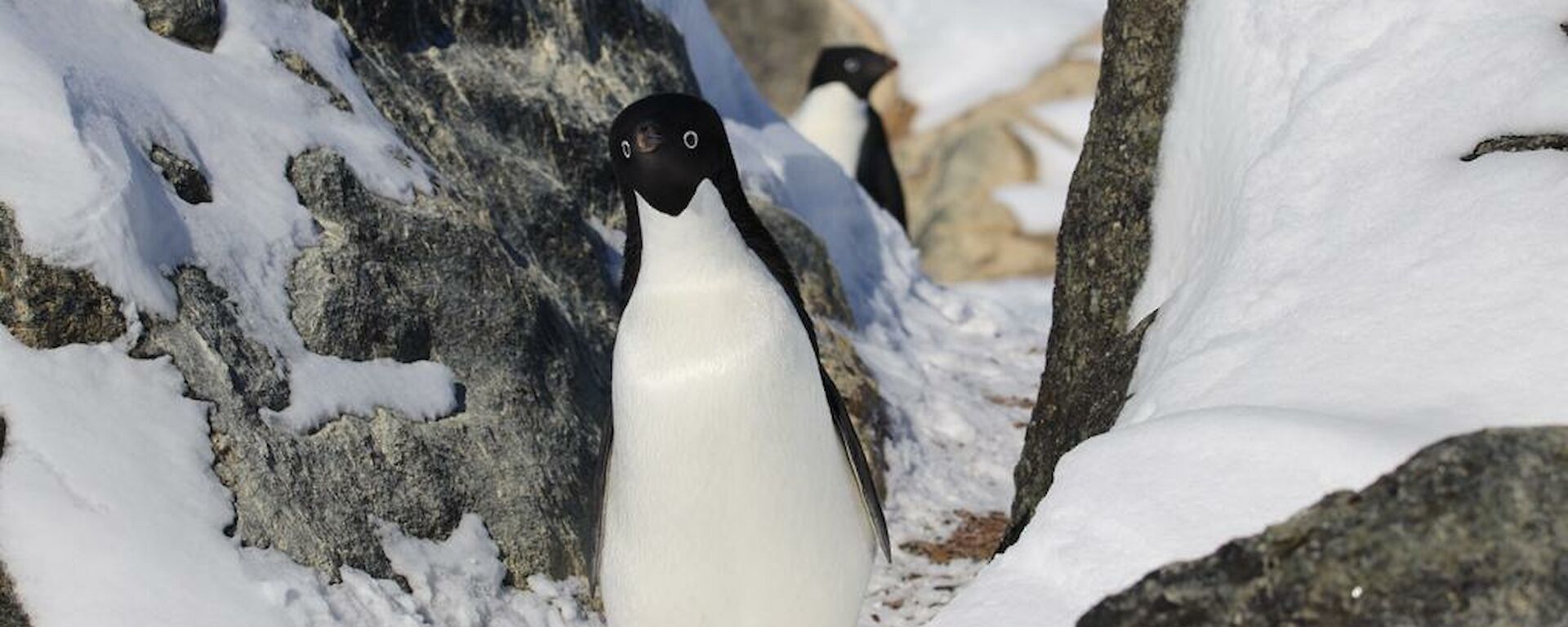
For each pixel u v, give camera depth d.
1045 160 25.11
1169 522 5.69
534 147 11.41
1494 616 5.12
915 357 13.95
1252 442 5.75
